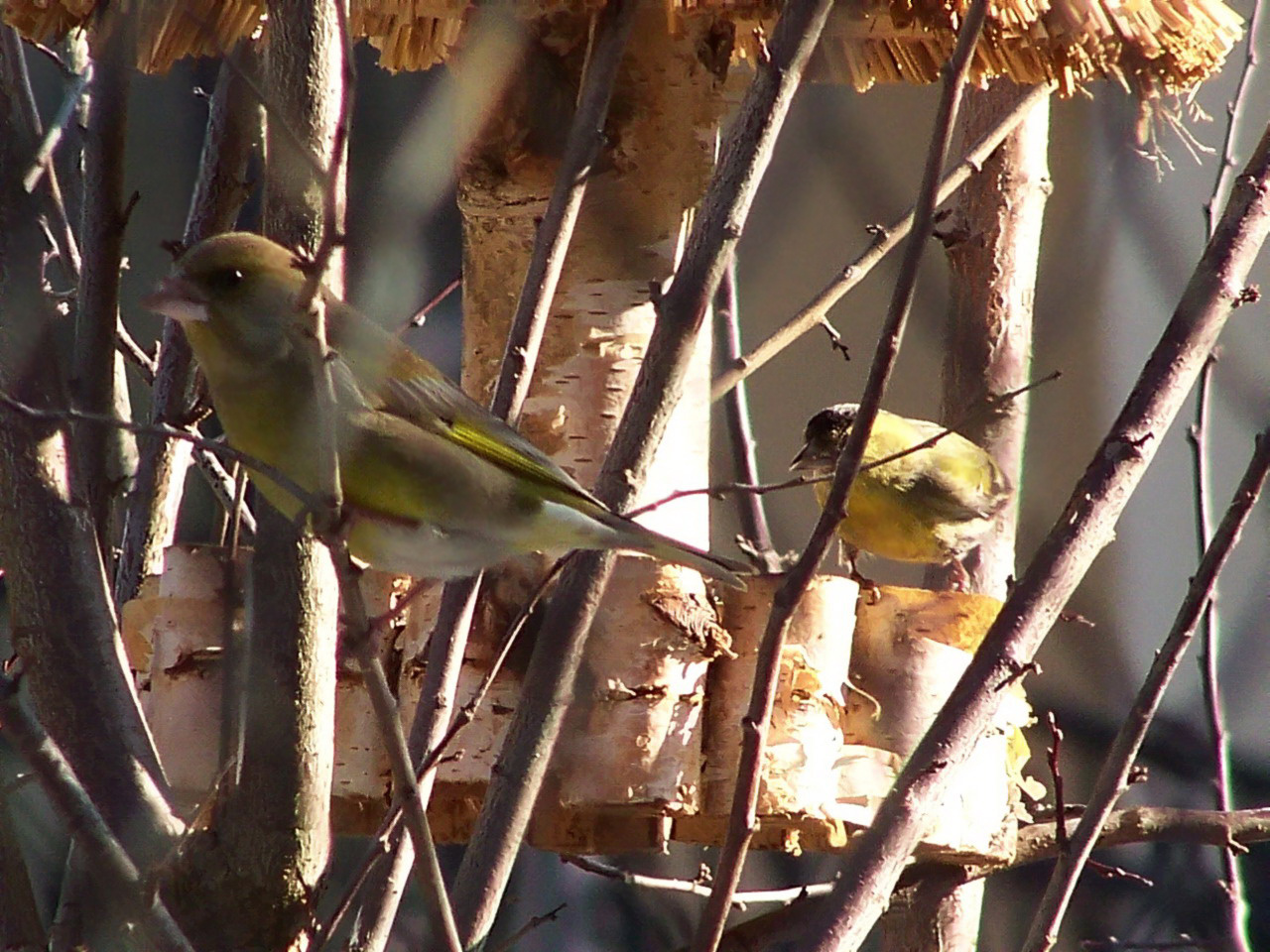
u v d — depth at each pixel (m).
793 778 8.33
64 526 7.16
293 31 6.93
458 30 9.27
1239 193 7.93
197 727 8.26
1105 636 18.45
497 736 8.54
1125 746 7.36
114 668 7.18
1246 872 16.00
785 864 16.47
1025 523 17.88
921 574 17.75
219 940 7.11
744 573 7.66
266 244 6.84
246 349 6.76
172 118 18.42
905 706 8.79
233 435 6.89
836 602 8.59
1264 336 18.55
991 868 9.65
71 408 7.30
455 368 15.01
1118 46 8.74
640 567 8.50
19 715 6.20
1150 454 7.61
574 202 7.76
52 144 9.48
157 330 17.92
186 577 8.45
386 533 6.98
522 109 9.00
